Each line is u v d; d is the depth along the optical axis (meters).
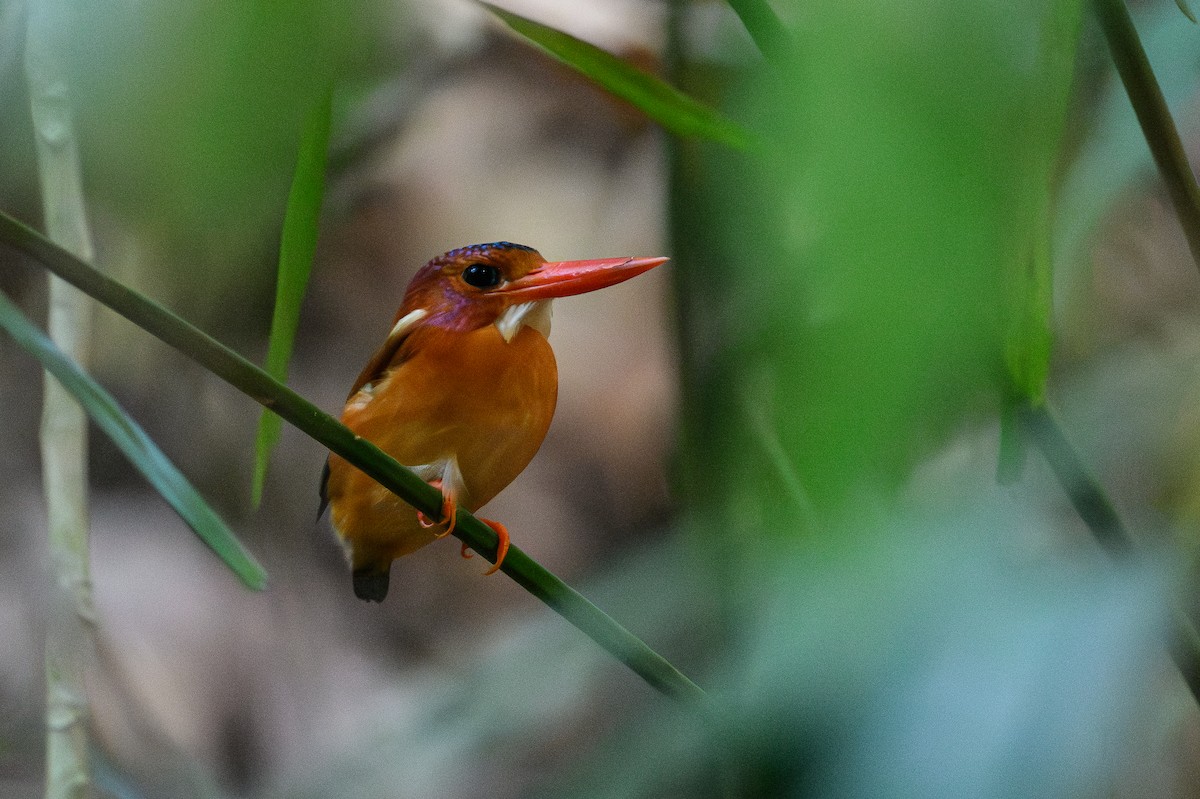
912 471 1.60
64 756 3.10
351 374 4.05
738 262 3.04
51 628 3.11
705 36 3.09
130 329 3.47
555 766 3.27
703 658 3.09
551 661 3.17
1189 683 3.05
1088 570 3.01
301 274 3.04
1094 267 3.13
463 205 3.67
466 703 3.18
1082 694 2.77
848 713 2.86
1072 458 3.05
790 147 1.58
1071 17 2.37
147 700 3.34
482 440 3.12
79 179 3.05
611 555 3.57
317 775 3.20
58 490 3.11
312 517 3.94
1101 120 3.07
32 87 3.02
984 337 1.53
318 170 3.04
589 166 3.71
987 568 2.88
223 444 3.79
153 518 3.89
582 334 3.95
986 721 2.75
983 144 1.45
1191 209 3.05
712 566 3.05
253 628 3.69
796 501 2.91
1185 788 3.13
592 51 3.07
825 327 1.51
